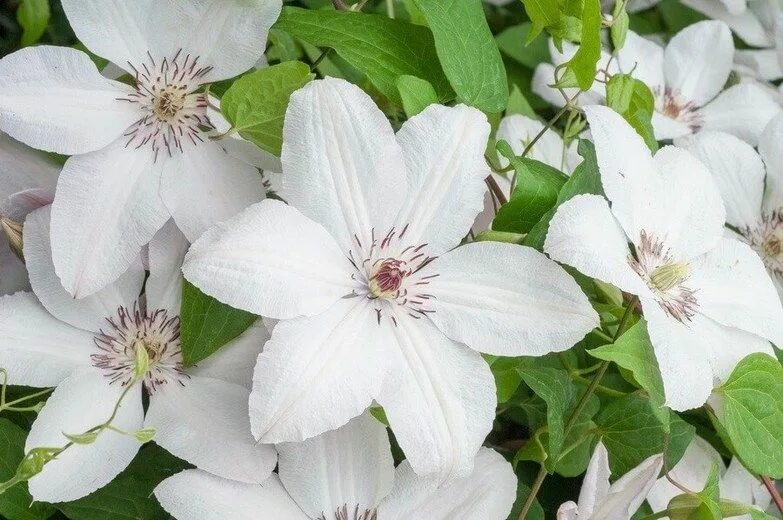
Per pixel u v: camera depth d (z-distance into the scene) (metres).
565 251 0.77
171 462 0.82
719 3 1.09
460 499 0.81
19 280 0.85
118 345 0.81
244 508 0.79
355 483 0.80
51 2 1.02
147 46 0.81
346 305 0.78
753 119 1.04
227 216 0.80
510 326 0.78
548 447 0.83
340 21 0.85
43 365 0.80
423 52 0.85
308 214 0.78
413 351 0.78
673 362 0.78
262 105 0.79
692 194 0.84
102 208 0.79
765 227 0.98
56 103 0.79
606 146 0.81
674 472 0.88
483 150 0.79
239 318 0.80
